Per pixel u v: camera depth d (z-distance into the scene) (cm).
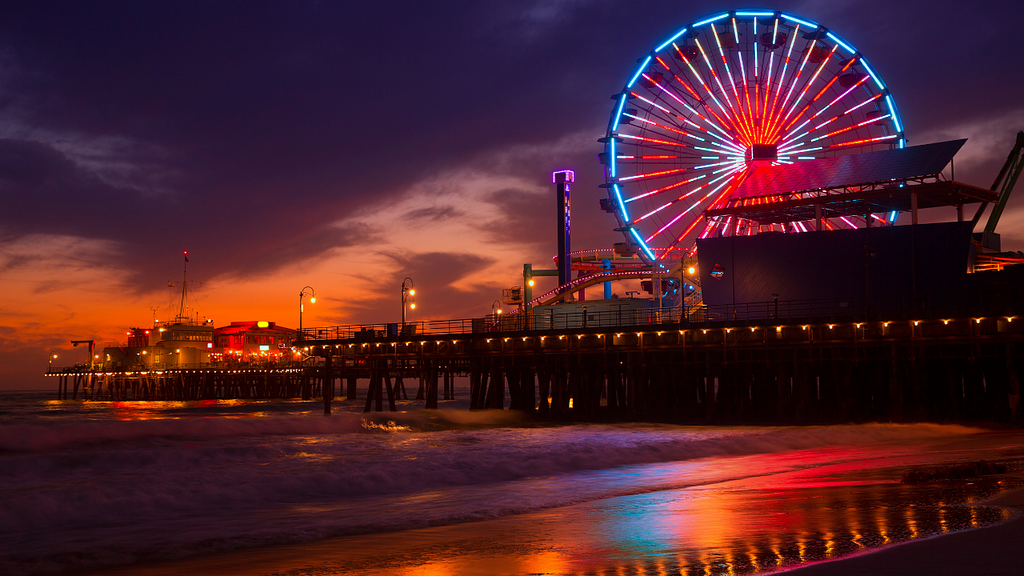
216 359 13188
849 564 934
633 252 7919
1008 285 4662
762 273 5331
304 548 1282
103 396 14188
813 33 6969
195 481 2062
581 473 2425
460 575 1032
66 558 1245
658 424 4875
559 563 1088
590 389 5769
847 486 1784
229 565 1163
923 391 4422
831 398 4822
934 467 2195
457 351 5934
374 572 1082
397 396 11906
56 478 2180
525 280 7156
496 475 2372
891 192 5075
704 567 991
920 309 4800
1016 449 2753
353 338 6556
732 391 4984
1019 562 909
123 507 1762
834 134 7000
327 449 3067
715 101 6938
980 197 5134
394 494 2008
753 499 1644
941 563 912
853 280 5094
